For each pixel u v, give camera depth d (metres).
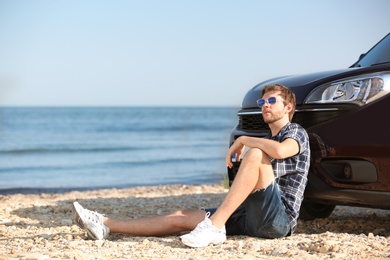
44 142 33.88
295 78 4.62
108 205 6.40
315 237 4.06
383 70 4.08
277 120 4.06
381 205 3.97
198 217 4.13
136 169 19.77
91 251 3.66
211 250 3.67
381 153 3.88
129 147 31.30
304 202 5.08
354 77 4.15
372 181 3.94
